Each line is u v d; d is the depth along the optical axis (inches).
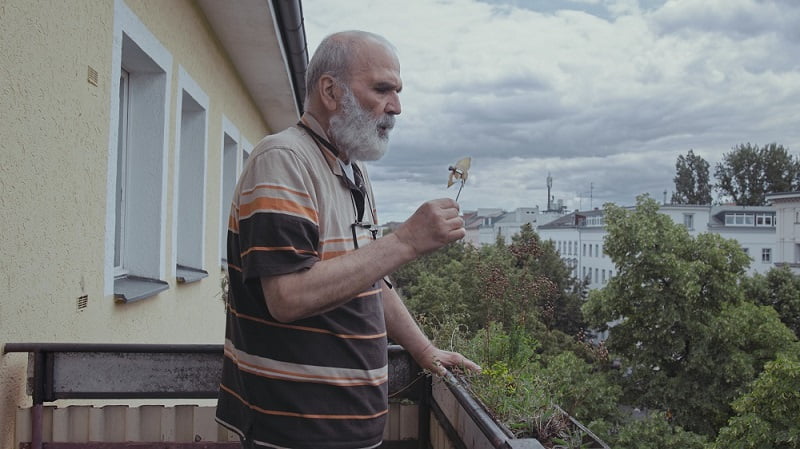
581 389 98.5
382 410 72.4
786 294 1408.7
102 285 144.9
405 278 882.8
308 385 66.7
